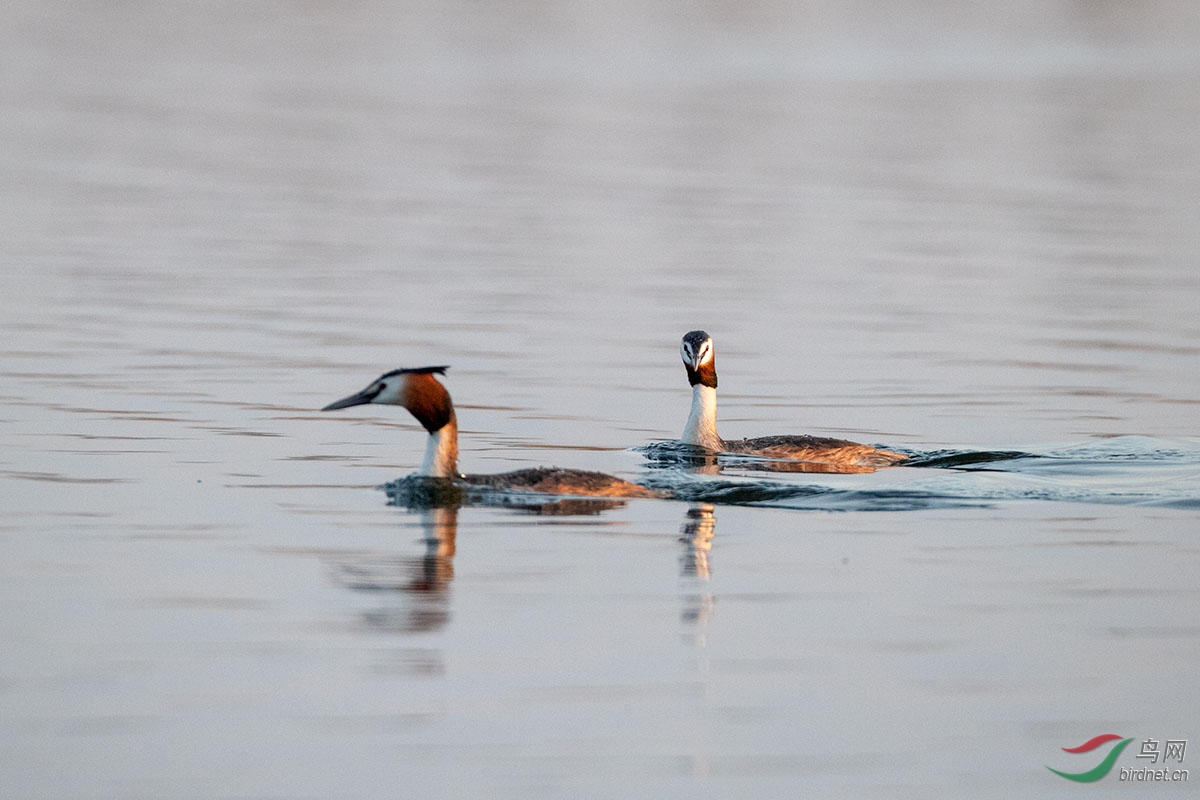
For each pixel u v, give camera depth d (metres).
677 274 31.86
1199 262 33.88
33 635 10.99
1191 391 21.28
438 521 14.12
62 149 51.78
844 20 108.56
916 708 10.09
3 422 18.08
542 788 8.98
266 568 12.58
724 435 18.69
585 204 42.28
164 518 14.09
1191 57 91.06
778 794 8.98
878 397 20.98
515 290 29.61
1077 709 10.11
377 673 10.45
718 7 112.88
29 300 27.17
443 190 44.72
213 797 8.81
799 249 35.41
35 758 9.19
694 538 13.68
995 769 9.35
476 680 10.38
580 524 14.09
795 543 13.58
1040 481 15.89
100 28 93.56
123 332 24.41
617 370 22.33
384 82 75.25
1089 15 115.25
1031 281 31.34
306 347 23.53
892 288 30.41
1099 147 56.69
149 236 35.59
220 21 98.50
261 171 48.16
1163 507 14.84
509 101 68.44
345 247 34.72
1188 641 11.16
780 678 10.51
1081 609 11.81
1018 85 77.06
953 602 11.96
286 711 9.87
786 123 62.31
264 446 17.23
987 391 21.30
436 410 15.15
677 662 10.73
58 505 14.48
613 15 106.31
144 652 10.73
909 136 59.12
